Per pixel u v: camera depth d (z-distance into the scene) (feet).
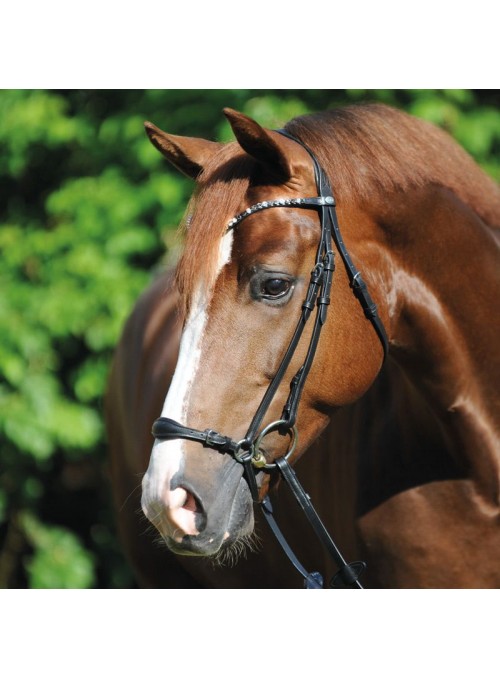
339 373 10.71
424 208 11.34
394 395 12.60
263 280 10.05
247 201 10.32
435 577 12.07
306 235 10.36
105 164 28.25
